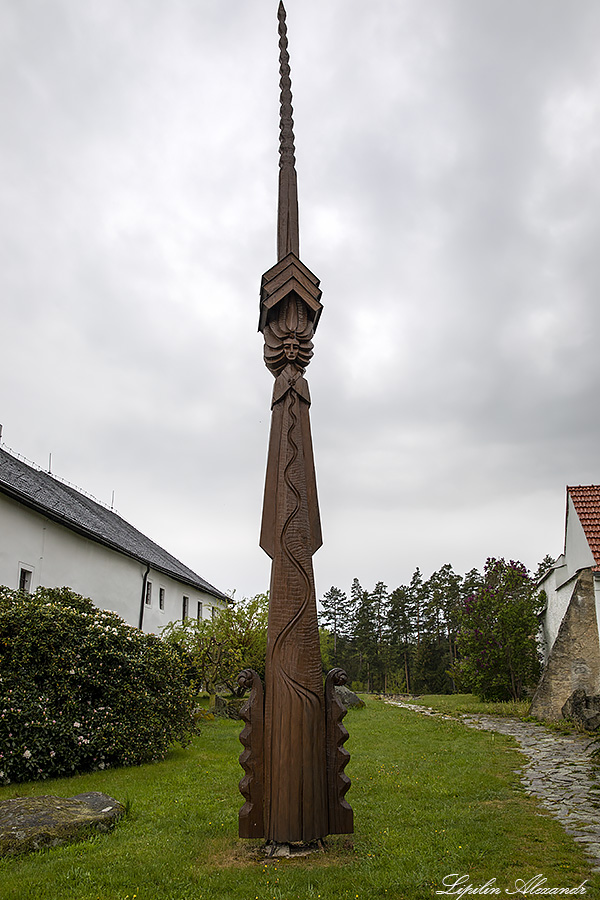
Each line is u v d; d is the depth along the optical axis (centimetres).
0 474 1293
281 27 689
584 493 1525
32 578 1312
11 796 640
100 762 805
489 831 489
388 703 1862
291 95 662
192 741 1053
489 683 1734
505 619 1698
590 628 1284
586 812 543
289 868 419
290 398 550
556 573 1716
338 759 473
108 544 1650
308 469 536
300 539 505
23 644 762
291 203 617
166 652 942
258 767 466
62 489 1952
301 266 580
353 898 369
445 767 770
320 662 490
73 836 487
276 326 578
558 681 1284
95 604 1620
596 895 364
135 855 450
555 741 978
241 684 484
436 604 4681
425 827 510
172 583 2372
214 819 550
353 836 490
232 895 375
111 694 825
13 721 724
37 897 378
